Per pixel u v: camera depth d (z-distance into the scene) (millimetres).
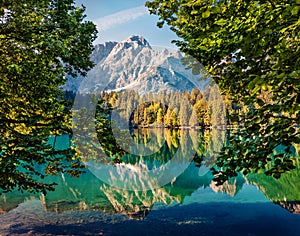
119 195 12312
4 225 11203
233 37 4418
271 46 3834
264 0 3590
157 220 11383
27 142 6219
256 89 2863
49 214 12445
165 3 5020
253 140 4156
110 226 10922
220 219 11703
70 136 6391
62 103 7371
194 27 4980
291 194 14953
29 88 7238
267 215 12234
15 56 7020
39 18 7238
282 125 3662
